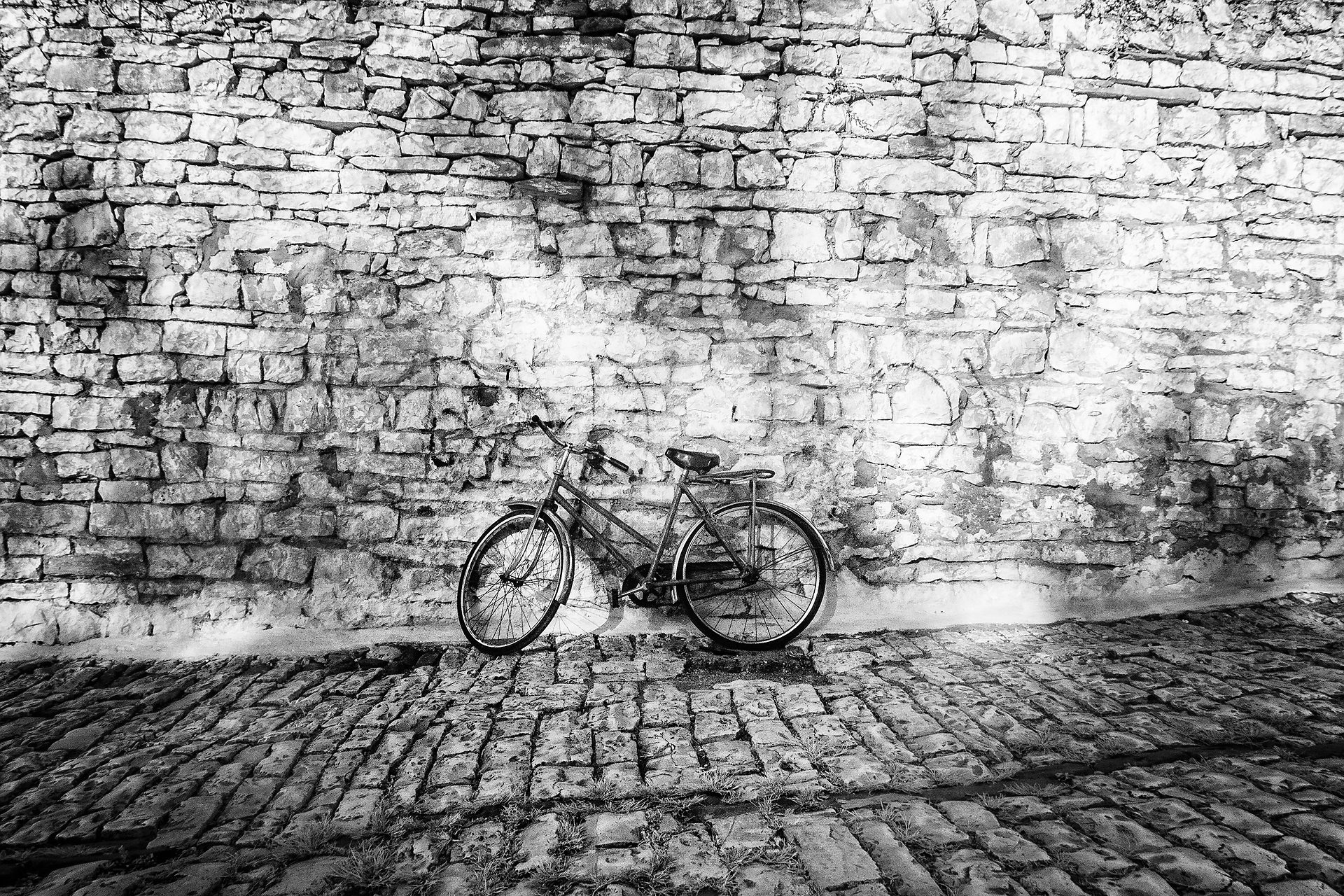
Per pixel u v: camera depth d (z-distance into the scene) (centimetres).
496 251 366
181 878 196
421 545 370
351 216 359
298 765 250
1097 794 228
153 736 273
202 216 352
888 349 384
